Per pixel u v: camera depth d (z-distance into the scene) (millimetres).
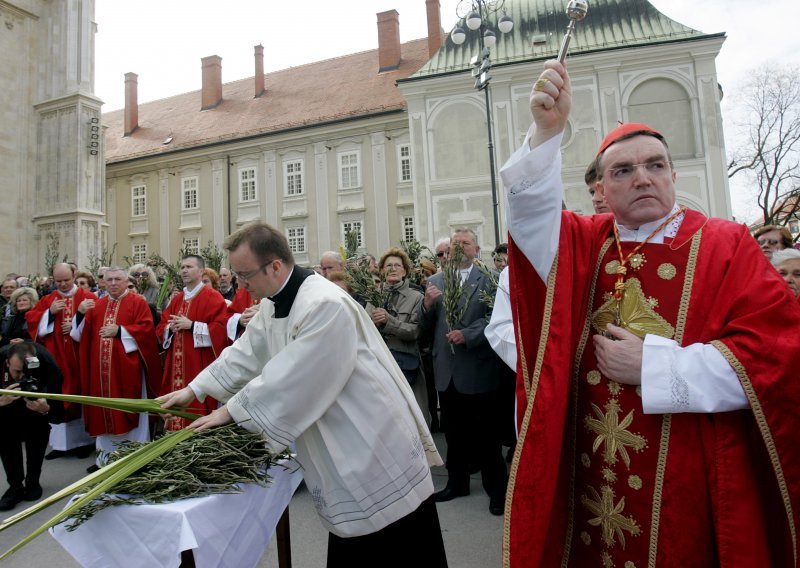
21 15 19953
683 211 1610
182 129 30672
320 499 2035
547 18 21812
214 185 27609
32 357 4453
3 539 3826
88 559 1889
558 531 1544
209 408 4621
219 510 1912
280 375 1925
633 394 1437
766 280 1365
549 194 1512
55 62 20031
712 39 18969
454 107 21328
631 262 1549
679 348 1364
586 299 1606
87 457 5840
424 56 28766
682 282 1466
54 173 19609
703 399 1284
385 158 24906
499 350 2732
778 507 1291
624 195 1578
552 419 1428
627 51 19531
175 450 2020
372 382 2062
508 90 20734
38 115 20062
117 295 5312
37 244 19531
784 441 1241
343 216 25234
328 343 1938
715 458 1315
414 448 2125
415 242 9102
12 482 4434
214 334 4984
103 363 5094
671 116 19422
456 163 21156
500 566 3146
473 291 3973
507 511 1411
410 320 4410
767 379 1249
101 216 19812
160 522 1784
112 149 31000
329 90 29031
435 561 2145
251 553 2127
